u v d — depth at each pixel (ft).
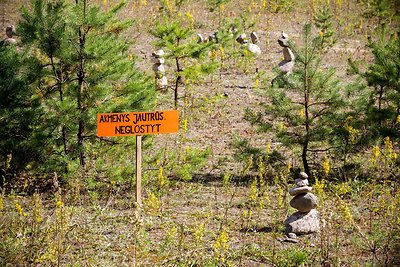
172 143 41.37
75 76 31.19
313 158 36.52
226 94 54.60
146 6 91.20
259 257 22.77
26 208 26.86
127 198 29.71
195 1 98.02
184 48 45.57
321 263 22.09
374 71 34.58
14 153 29.78
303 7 97.40
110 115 24.73
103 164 30.42
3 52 30.30
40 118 30.50
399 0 75.56
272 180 33.06
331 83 33.17
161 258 21.89
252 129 45.37
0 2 88.84
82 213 26.55
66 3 30.50
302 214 25.25
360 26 84.48
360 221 25.93
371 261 21.76
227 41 69.21
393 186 30.42
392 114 33.19
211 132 44.73
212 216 27.07
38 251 21.04
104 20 30.22
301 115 33.76
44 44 30.04
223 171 35.68
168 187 31.19
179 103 51.19
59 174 30.22
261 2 96.99
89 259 21.66
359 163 34.12
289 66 58.08
